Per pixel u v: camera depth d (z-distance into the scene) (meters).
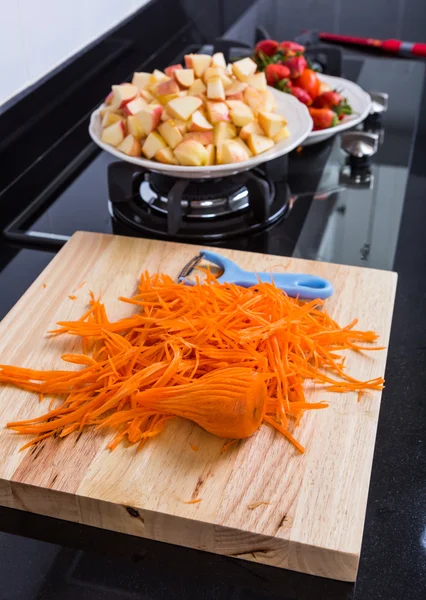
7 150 1.47
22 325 1.06
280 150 1.31
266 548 0.79
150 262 1.20
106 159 1.61
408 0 2.58
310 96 1.68
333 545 0.77
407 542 0.83
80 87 1.71
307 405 0.90
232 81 1.40
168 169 1.26
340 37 2.16
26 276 1.25
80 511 0.84
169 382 0.92
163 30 2.12
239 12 2.45
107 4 1.78
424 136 1.70
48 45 1.56
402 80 1.94
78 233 1.26
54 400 0.94
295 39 2.07
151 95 1.39
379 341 1.03
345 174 1.55
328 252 1.29
